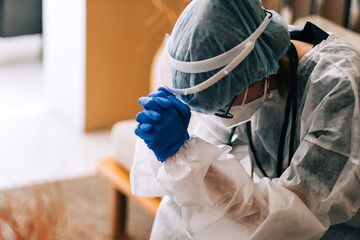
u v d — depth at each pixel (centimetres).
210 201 108
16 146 315
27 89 403
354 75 104
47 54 359
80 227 240
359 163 103
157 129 104
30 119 353
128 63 343
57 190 184
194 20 105
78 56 329
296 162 107
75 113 344
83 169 295
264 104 121
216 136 132
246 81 105
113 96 346
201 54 104
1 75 427
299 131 115
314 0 268
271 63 107
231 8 104
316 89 106
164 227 134
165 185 111
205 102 107
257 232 106
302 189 107
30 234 131
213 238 113
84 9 314
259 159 132
